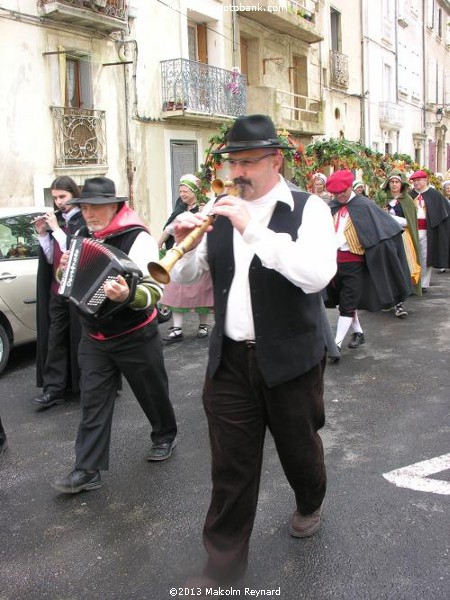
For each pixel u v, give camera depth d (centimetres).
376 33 2711
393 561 288
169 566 293
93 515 340
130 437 447
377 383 552
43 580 284
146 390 381
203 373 603
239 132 241
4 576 288
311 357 261
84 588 278
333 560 289
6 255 611
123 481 379
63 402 527
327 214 253
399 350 661
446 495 348
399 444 420
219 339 259
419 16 3353
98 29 1259
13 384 581
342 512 331
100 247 331
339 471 381
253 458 263
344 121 2483
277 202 250
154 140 1458
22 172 1128
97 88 1283
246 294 253
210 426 265
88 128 1248
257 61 1894
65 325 506
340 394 526
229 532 262
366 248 632
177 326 727
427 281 1026
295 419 266
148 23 1403
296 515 309
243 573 265
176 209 724
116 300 326
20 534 323
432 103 3659
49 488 374
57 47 1179
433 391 527
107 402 364
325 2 2262
